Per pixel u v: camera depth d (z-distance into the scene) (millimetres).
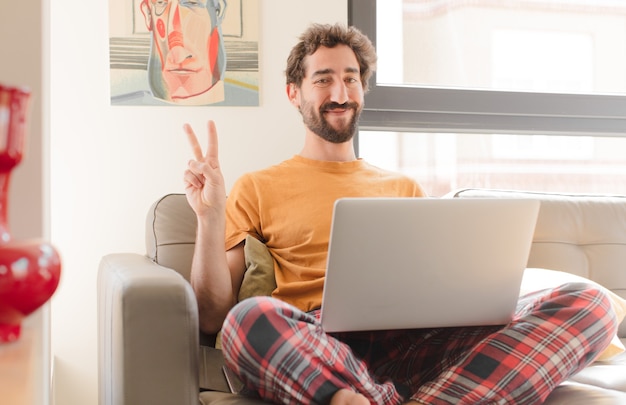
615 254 2256
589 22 2951
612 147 3008
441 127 2748
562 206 2285
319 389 1292
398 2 2719
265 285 1851
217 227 1712
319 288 1834
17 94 872
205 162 1689
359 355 1556
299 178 2012
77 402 2246
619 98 2938
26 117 894
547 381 1417
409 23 2734
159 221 1962
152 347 1335
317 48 2105
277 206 1964
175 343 1346
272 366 1299
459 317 1467
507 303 1485
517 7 2861
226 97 2379
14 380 726
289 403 1312
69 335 2242
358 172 2082
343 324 1412
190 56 2348
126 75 2293
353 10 2592
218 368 1668
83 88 2266
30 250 866
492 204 1391
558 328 1448
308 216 1938
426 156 2762
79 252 2258
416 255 1382
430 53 2762
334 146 2098
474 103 2760
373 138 2703
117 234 2289
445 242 1388
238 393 1468
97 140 2275
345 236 1337
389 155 2721
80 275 2256
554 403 1421
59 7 2248
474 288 1443
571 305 1480
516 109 2811
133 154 2305
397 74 2727
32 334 948
